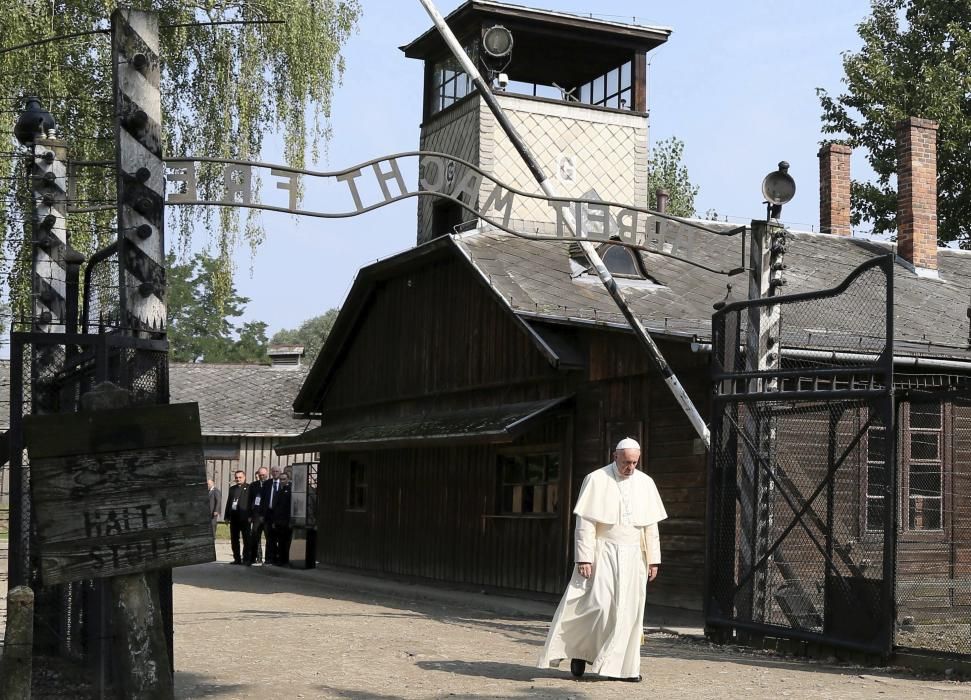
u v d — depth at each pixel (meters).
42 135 10.36
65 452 6.68
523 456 19.16
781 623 12.00
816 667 10.65
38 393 9.47
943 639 13.15
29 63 20.14
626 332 16.30
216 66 23.50
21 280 17.92
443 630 14.04
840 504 13.07
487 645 12.50
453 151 24.23
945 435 16.56
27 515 7.83
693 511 15.53
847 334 16.86
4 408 39.34
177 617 14.96
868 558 13.02
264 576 24.94
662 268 20.36
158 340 7.80
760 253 12.80
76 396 8.80
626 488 10.05
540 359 18.58
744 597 12.20
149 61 7.96
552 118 23.80
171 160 10.37
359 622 14.79
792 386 13.76
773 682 9.70
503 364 19.58
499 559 19.36
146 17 7.96
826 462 13.28
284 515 26.97
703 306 18.77
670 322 16.64
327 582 22.89
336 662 10.80
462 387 20.81
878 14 37.53
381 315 24.14
